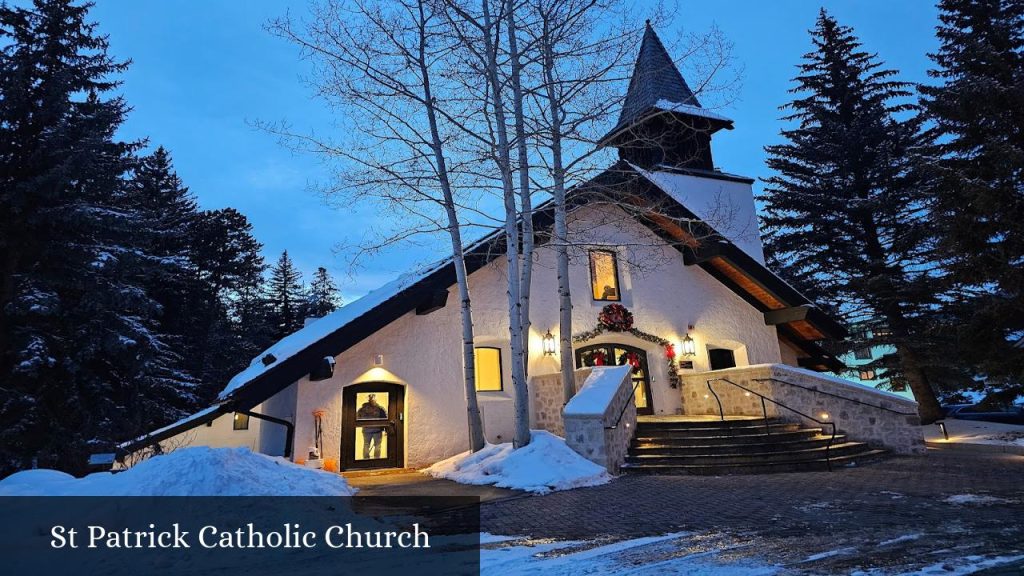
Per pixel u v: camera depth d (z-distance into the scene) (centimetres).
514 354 1105
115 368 1825
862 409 1286
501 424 1399
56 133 1574
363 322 1235
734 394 1495
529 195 1202
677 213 1634
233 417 2177
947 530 552
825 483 890
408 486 962
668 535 570
